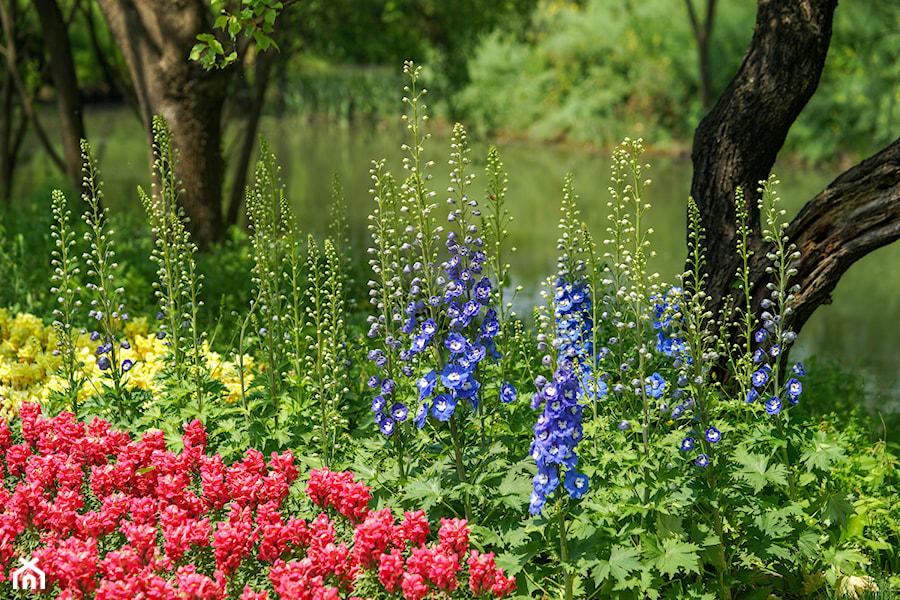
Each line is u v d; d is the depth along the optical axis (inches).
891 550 197.6
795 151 1077.1
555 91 1451.8
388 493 179.6
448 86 692.1
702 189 248.8
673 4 1315.2
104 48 1141.7
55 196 213.2
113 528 164.7
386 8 639.1
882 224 226.2
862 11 874.8
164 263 219.8
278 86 1192.2
